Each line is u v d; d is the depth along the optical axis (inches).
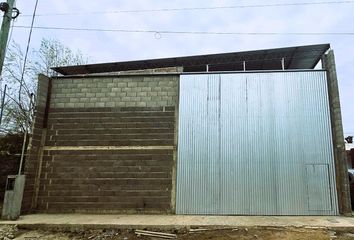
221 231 271.1
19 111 544.7
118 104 380.5
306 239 243.6
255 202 340.8
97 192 354.3
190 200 346.6
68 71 484.4
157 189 351.6
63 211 350.6
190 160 357.4
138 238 262.2
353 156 643.5
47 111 385.7
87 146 370.0
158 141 365.7
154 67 469.4
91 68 473.1
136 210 346.6
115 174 358.9
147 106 377.4
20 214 332.8
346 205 327.9
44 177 362.9
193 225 281.0
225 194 345.4
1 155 442.6
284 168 346.0
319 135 350.9
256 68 469.1
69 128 377.7
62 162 366.9
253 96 367.9
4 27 267.9
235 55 421.1
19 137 483.8
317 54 412.5
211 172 352.5
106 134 372.5
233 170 350.9
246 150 354.6
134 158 362.6
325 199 335.6
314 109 358.0
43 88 382.9
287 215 334.0
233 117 364.8
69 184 359.3
